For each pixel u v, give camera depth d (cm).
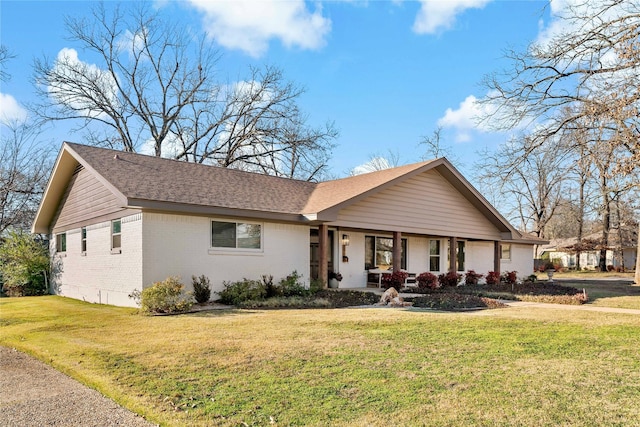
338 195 1504
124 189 1086
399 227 1614
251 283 1262
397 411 396
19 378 527
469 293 1513
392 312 1016
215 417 384
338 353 596
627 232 4278
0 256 1845
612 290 1766
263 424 370
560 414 390
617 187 1489
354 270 1730
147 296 1008
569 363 553
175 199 1132
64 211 1694
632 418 382
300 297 1262
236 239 1289
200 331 760
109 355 600
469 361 559
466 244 2162
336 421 375
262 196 1425
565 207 4284
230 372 511
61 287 1716
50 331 814
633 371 518
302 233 1447
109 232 1295
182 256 1177
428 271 1988
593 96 1330
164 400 425
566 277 3322
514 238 2056
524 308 1126
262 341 671
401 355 588
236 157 3077
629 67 1220
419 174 1694
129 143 2955
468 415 388
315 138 3106
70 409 421
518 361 561
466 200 1872
